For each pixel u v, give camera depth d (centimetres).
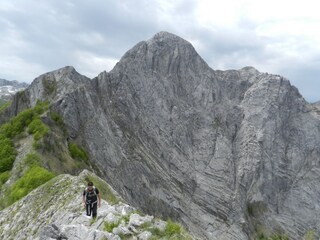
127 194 11169
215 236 14650
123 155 13125
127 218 2191
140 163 14012
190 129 18550
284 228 17062
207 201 16012
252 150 18838
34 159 7206
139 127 16325
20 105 12381
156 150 16212
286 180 18862
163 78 19025
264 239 15950
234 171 18138
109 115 15412
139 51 19112
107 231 2105
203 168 17488
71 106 11269
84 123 11469
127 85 17238
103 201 2695
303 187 18825
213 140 18625
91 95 12975
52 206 3456
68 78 12812
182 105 18962
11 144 8094
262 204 17550
